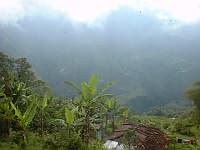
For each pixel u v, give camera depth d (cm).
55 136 3092
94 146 3006
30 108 2795
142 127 2619
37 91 4603
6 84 3450
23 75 4806
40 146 2800
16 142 2919
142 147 2408
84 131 3033
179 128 5131
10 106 3198
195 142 4294
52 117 3797
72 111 2806
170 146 3591
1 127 3148
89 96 2744
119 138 2983
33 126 3672
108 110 4491
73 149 2803
